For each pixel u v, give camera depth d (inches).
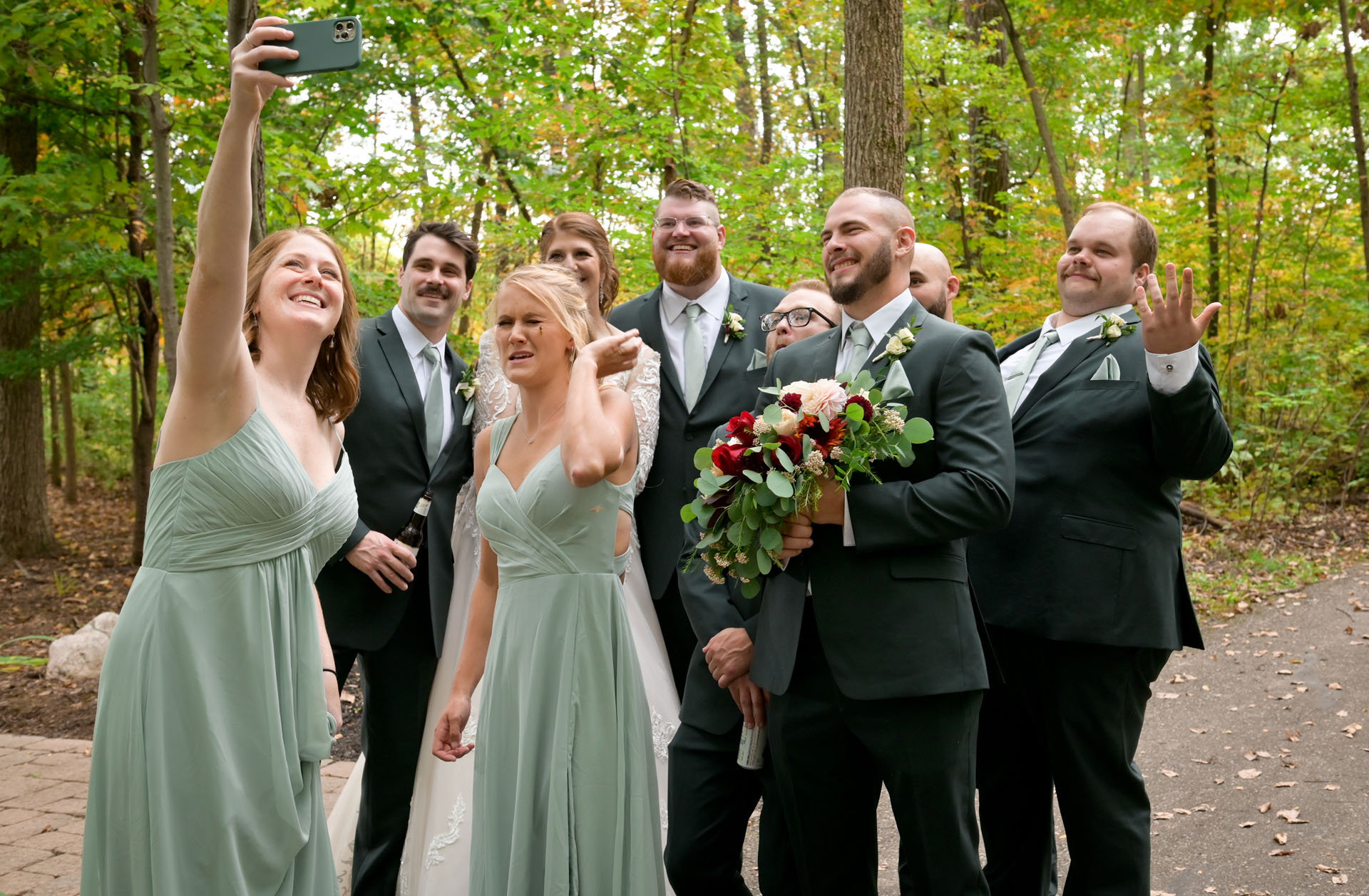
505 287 103.4
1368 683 210.5
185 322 82.4
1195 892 135.1
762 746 110.1
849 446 95.0
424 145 350.3
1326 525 358.6
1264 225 425.4
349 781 150.0
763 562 96.3
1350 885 132.4
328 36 76.4
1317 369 392.8
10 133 365.4
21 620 349.7
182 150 340.2
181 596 85.0
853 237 106.3
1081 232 128.0
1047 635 114.3
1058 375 123.9
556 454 98.7
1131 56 530.9
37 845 160.1
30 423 443.2
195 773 83.7
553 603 98.3
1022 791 126.7
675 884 117.2
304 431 98.3
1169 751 187.9
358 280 325.7
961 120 427.2
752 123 541.3
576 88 344.8
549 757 97.0
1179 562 120.4
